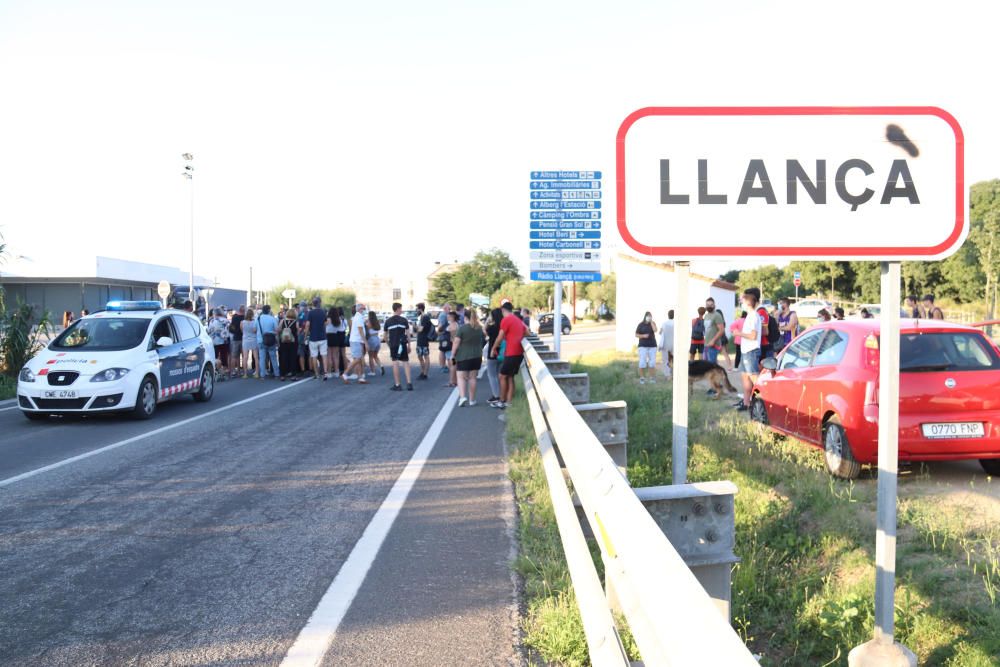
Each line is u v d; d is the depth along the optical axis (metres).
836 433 6.57
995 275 46.34
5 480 7.39
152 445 9.42
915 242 2.84
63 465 8.14
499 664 3.46
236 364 19.86
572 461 3.77
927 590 4.08
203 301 36.69
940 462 7.17
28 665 3.46
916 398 6.22
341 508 6.29
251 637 3.76
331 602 4.21
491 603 4.18
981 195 60.69
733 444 7.92
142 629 3.86
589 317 74.31
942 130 2.84
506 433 10.07
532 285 80.00
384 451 8.97
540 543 5.13
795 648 3.84
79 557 5.03
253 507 6.33
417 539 5.39
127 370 11.46
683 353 3.05
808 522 5.46
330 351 19.17
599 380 15.39
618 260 27.67
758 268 69.81
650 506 2.74
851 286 63.69
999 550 4.46
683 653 1.34
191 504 6.44
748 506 5.81
